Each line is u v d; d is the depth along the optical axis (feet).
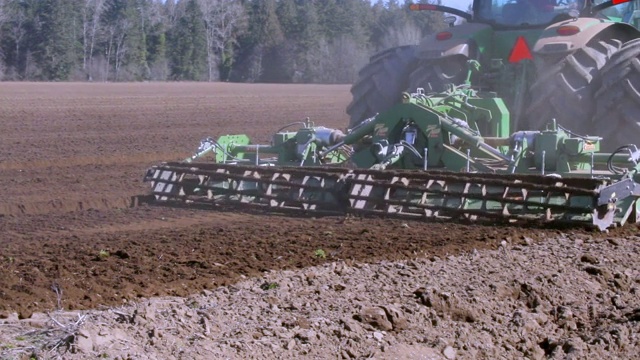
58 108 98.89
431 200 29.48
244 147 36.37
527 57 33.76
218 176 33.24
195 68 249.34
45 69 229.45
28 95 125.80
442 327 18.04
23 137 66.33
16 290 19.43
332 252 23.89
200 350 15.40
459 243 25.03
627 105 31.73
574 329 18.84
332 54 225.35
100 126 77.20
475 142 30.45
